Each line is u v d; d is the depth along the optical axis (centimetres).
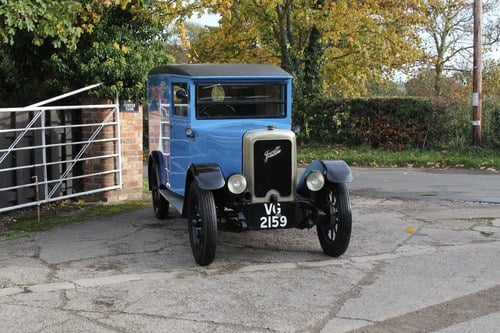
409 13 2259
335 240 665
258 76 736
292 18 2244
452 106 2017
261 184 665
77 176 1054
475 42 1853
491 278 593
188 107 732
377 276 606
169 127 823
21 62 1108
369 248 720
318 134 2302
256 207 659
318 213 659
